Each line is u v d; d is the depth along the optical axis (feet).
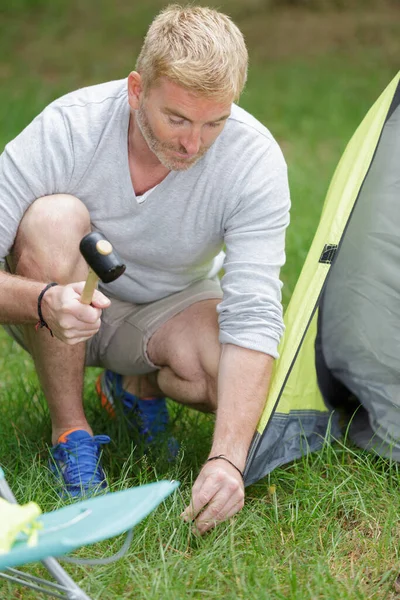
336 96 33.83
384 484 11.57
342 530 10.91
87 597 8.23
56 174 10.84
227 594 9.49
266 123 31.17
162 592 9.34
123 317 12.31
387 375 12.29
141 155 10.71
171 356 11.87
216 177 10.82
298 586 9.68
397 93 11.99
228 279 10.93
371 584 10.03
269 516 11.11
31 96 33.55
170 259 11.50
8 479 11.44
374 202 12.20
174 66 9.46
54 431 11.77
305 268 11.78
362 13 44.04
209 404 11.94
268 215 10.88
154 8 46.78
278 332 10.82
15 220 10.87
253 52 40.93
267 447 11.30
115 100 10.89
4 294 10.34
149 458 12.28
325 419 12.68
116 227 11.18
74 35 43.19
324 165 26.45
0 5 45.42
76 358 11.40
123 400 13.14
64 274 10.78
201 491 10.12
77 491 11.11
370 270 12.26
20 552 7.00
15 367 15.20
